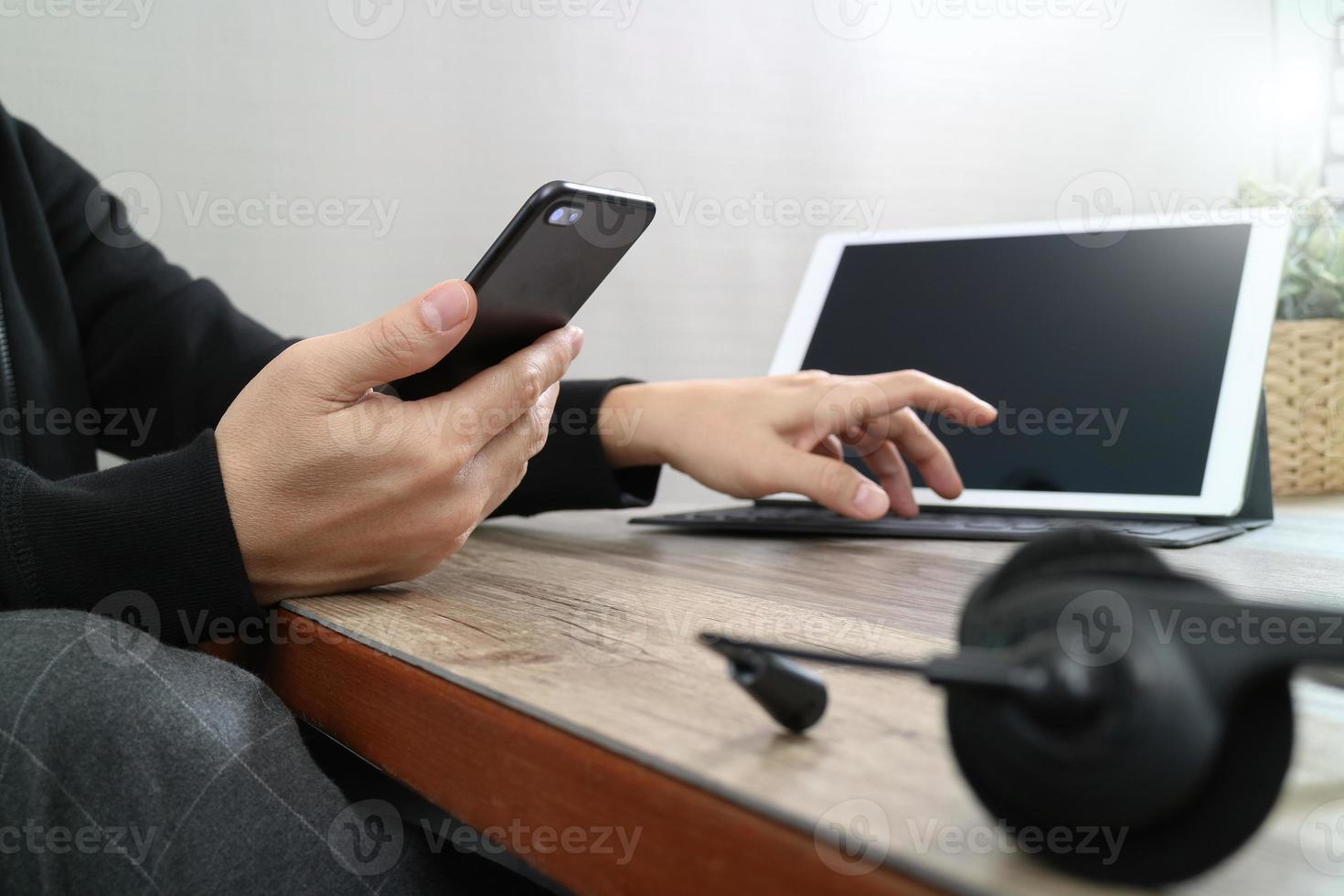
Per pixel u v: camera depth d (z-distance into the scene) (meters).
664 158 1.77
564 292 0.47
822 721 0.27
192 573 0.45
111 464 1.42
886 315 0.88
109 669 0.37
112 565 0.45
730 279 1.85
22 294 0.91
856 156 1.92
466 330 0.44
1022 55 2.00
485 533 0.77
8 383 0.87
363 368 0.44
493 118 1.62
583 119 1.69
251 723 0.39
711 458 0.73
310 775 0.39
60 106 1.33
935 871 0.18
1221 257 0.75
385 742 0.36
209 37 1.41
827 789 0.22
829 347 0.89
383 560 0.49
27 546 0.44
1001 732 0.19
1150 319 0.76
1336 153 1.85
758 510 0.84
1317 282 0.96
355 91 1.51
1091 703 0.18
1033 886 0.18
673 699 0.29
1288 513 0.82
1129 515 0.71
